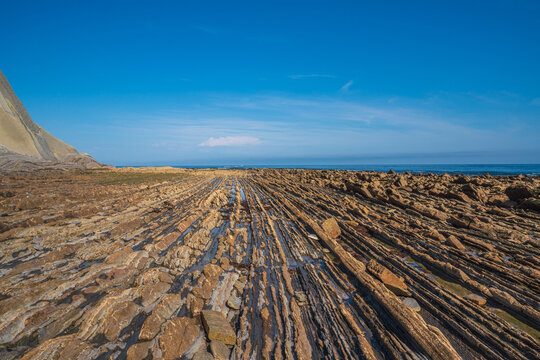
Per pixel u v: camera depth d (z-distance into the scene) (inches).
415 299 299.9
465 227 538.9
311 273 354.9
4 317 238.4
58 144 2896.2
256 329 239.8
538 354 207.5
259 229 582.2
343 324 248.5
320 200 914.7
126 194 1027.9
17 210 684.7
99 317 242.4
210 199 960.3
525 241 464.1
